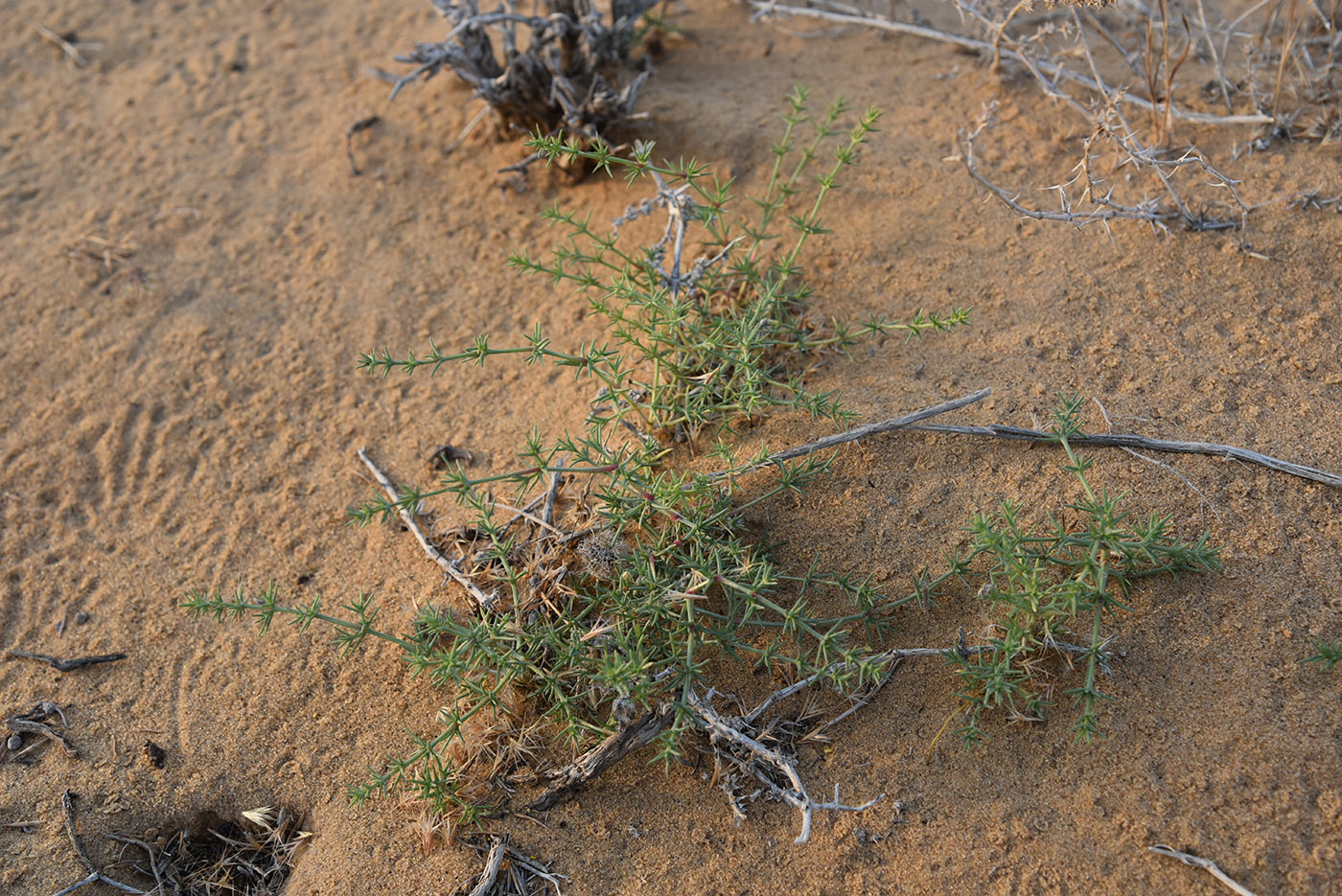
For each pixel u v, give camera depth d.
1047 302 2.94
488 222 3.62
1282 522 2.43
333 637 2.69
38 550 3.01
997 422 2.67
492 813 2.36
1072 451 2.54
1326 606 2.32
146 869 2.51
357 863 2.35
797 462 2.64
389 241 3.62
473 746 2.44
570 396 3.04
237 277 3.59
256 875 2.47
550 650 2.44
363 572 2.81
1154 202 2.93
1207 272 2.96
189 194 3.86
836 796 2.06
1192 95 3.57
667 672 2.26
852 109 3.66
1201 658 2.29
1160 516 2.46
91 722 2.65
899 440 2.66
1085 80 3.38
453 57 3.40
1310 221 3.04
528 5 4.41
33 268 3.68
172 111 4.18
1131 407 2.67
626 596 2.34
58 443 3.23
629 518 2.41
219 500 3.05
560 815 2.35
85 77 4.39
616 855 2.29
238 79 4.29
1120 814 2.17
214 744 2.58
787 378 2.87
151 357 3.40
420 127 3.95
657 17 4.07
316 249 3.63
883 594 2.47
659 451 2.63
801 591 2.37
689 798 2.34
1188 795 2.16
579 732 2.29
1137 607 2.36
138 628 2.81
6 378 3.39
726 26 4.29
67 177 3.98
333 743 2.54
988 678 2.23
